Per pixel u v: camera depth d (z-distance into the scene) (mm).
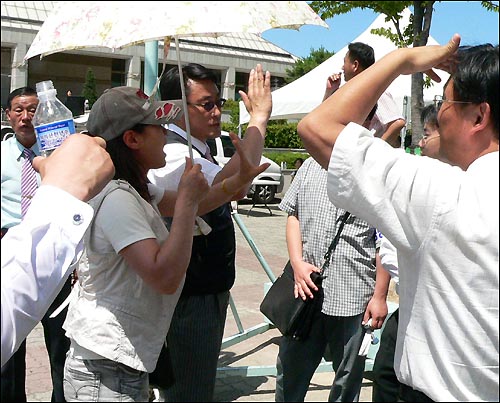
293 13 1397
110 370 1591
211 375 2141
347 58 2424
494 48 1229
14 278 1178
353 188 1233
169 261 1458
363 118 1343
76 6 1297
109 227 1512
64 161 1271
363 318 2324
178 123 2266
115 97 1633
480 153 1241
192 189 1496
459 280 1143
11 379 1869
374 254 2363
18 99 2766
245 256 4648
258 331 3725
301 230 2486
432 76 1609
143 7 1205
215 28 1168
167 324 1688
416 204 1175
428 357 1201
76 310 1629
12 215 2568
